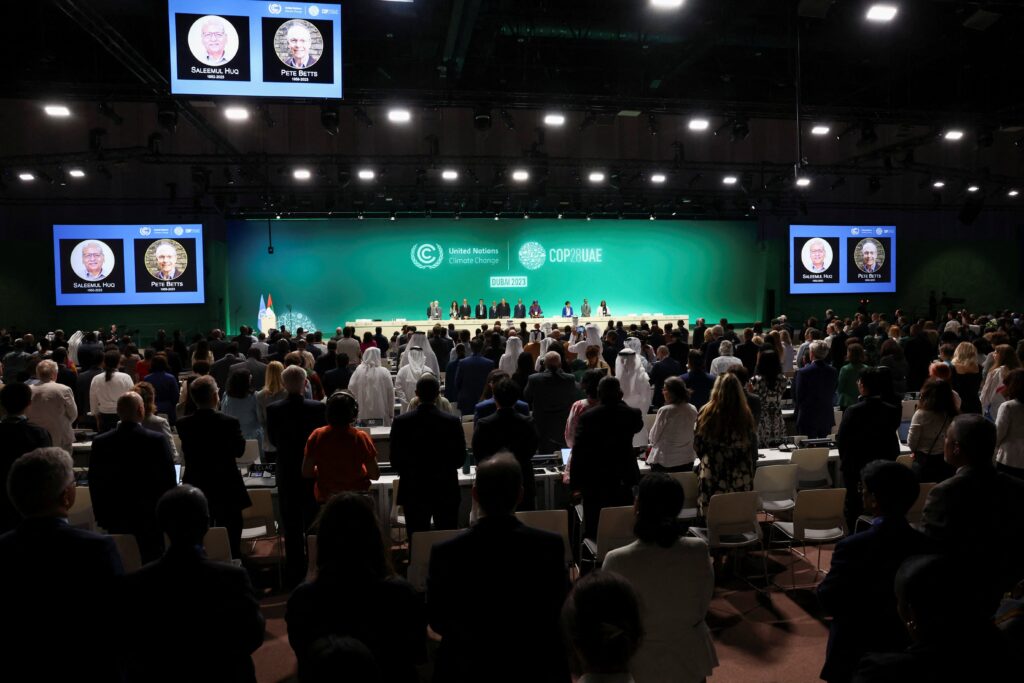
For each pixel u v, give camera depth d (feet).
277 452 16.99
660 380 29.40
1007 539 10.21
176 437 23.12
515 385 15.30
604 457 15.29
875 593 8.87
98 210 73.31
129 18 53.21
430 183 76.54
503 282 84.28
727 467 16.07
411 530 15.29
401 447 14.97
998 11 34.40
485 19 49.55
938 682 5.57
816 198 84.53
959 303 86.89
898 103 71.82
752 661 13.76
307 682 4.59
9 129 70.13
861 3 49.37
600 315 80.59
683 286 87.40
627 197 77.61
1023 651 6.95
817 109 53.88
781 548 19.99
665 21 53.88
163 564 7.60
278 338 44.52
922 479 16.37
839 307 87.76
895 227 85.81
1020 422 15.74
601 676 5.11
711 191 76.43
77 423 29.40
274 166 72.13
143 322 73.97
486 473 7.90
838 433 16.65
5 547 7.91
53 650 7.73
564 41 60.08
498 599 7.55
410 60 59.00
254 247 80.07
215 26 27.09
